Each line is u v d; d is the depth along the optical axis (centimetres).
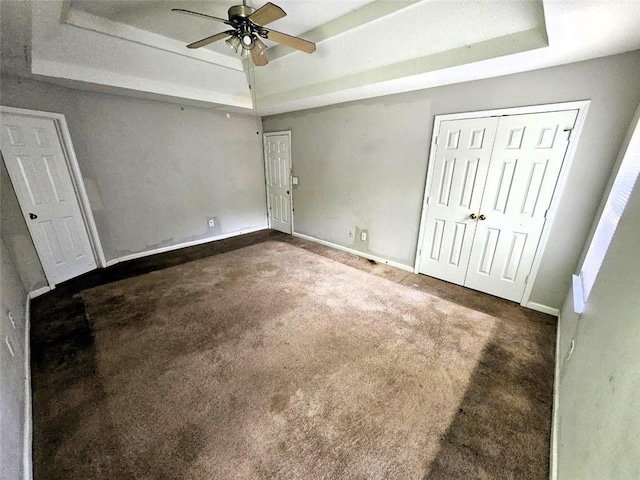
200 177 446
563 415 135
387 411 157
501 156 252
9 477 106
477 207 276
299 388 173
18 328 196
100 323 237
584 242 224
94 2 214
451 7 193
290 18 239
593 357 116
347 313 254
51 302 270
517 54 191
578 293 185
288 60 312
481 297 283
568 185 225
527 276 258
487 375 182
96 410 156
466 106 263
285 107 406
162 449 136
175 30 265
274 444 139
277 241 479
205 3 218
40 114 277
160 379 178
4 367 139
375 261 384
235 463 131
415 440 141
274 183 522
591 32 156
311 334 224
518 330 229
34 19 204
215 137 452
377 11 216
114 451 135
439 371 186
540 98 225
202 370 186
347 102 361
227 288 303
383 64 258
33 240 278
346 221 412
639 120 172
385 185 349
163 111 386
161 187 404
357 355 201
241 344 212
